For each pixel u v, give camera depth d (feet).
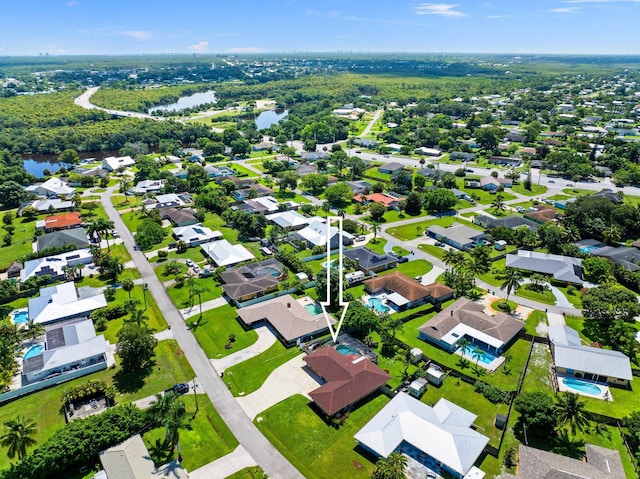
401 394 311.27
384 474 246.68
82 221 646.74
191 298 445.78
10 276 493.77
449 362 361.10
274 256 539.70
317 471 263.08
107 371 348.59
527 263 510.99
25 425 282.56
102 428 267.80
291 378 339.77
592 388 332.39
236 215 622.95
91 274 501.56
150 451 272.51
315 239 571.28
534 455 260.83
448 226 643.45
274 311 408.26
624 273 476.54
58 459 250.57
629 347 364.17
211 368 350.84
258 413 306.14
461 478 253.65
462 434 274.77
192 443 280.72
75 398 308.81
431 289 449.89
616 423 297.12
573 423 292.20
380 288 464.65
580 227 613.52
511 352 374.43
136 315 383.24
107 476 245.65
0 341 345.92
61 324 396.57
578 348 352.69
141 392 324.39
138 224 644.27
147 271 507.71
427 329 389.39
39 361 340.39
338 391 307.78
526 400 288.10
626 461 268.62
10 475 244.01
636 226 591.78
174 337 389.39
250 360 359.87
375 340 388.98
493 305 441.68
